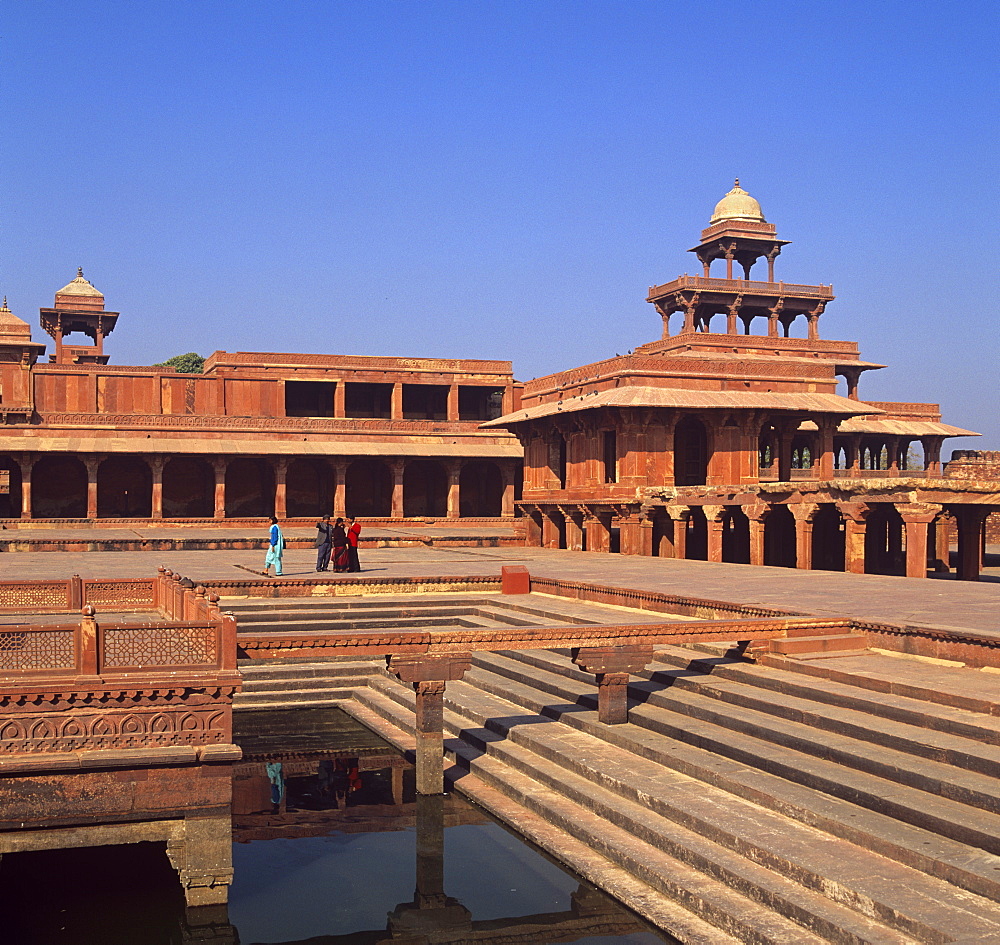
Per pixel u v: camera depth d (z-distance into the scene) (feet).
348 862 37.70
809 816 32.94
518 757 45.37
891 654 47.32
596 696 50.26
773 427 129.39
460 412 193.67
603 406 115.24
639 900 31.55
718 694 45.52
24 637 33.55
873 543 119.03
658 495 110.52
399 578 77.00
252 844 39.96
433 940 31.17
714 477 121.39
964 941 23.63
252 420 162.40
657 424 118.32
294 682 64.80
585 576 81.00
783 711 41.37
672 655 52.16
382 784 47.55
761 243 181.16
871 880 28.32
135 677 33.42
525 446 143.43
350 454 161.38
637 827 35.68
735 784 36.52
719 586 70.03
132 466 167.63
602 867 34.50
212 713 34.04
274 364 172.24
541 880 35.14
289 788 47.03
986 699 36.88
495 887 34.68
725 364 124.88
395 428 170.81
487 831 40.22
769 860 30.83
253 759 51.62
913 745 35.06
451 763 48.85
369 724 57.26
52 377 160.97
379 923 32.53
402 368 178.29
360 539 133.28
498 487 190.70
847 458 183.83
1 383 151.74
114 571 83.76
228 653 34.47
